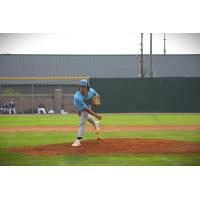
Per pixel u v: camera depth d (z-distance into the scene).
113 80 72.38
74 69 95.38
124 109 72.69
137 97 72.69
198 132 37.91
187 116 62.59
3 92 91.00
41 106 83.06
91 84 72.31
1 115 71.31
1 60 93.31
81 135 27.25
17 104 83.56
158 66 95.06
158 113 71.62
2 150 26.42
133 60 98.81
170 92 72.69
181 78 72.56
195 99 72.69
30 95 83.75
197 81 72.56
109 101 72.50
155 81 72.69
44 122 52.66
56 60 96.19
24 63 94.25
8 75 92.00
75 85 94.31
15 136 35.12
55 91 81.50
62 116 66.94
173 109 72.69
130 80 72.56
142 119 56.12
